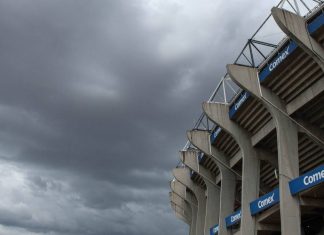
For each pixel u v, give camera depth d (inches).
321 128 1093.1
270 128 1180.5
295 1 937.5
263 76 1077.1
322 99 993.5
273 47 1096.2
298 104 1033.5
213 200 1781.5
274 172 1419.8
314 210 1123.9
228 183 1541.6
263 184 1546.5
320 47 890.7
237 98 1264.8
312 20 896.3
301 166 1295.5
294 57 957.2
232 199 1523.1
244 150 1298.0
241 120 1301.7
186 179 2107.5
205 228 1736.0
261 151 1310.3
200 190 2086.6
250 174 1278.3
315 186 936.9
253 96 1098.7
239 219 1320.1
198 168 1813.5
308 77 976.3
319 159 1221.7
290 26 872.3
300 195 1019.3
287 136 1064.8
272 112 1082.7
